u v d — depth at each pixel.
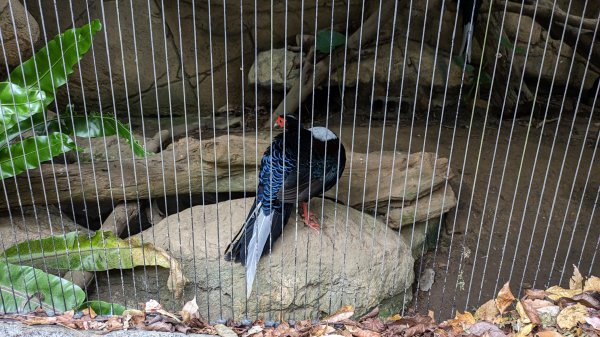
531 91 6.77
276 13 6.14
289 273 3.12
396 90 6.16
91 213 4.13
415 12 6.20
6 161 2.98
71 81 5.68
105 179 3.54
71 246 3.04
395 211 3.96
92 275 3.27
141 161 3.69
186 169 3.70
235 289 3.13
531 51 6.57
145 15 5.76
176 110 6.12
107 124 3.22
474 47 6.23
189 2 5.89
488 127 5.87
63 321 2.74
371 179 3.92
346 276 3.23
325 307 3.26
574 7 6.37
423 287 3.92
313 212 3.54
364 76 6.04
